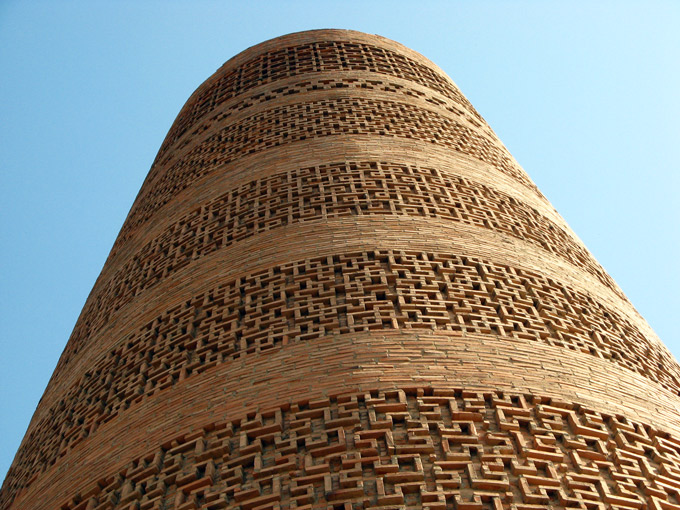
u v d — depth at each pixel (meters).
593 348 9.98
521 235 12.12
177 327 10.34
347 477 7.24
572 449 7.89
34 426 11.70
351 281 9.93
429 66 17.81
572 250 12.91
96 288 14.20
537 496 7.13
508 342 9.25
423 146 13.67
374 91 15.45
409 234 10.91
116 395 9.98
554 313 10.33
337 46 17.16
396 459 7.37
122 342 11.02
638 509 7.46
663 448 8.43
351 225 11.03
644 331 11.94
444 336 9.04
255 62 17.19
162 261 12.27
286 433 7.93
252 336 9.45
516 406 8.23
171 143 16.97
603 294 11.91
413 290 9.78
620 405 8.85
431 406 7.97
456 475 7.23
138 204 15.90
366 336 8.97
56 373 12.88
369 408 7.95
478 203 12.45
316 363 8.66
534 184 15.40
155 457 8.32
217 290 10.57
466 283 10.19
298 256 10.56
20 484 10.37
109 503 8.19
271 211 11.90
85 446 9.47
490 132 16.67
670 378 10.79
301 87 15.59
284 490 7.31
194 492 7.65
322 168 12.55
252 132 14.43
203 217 12.62
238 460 7.78
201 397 8.83
